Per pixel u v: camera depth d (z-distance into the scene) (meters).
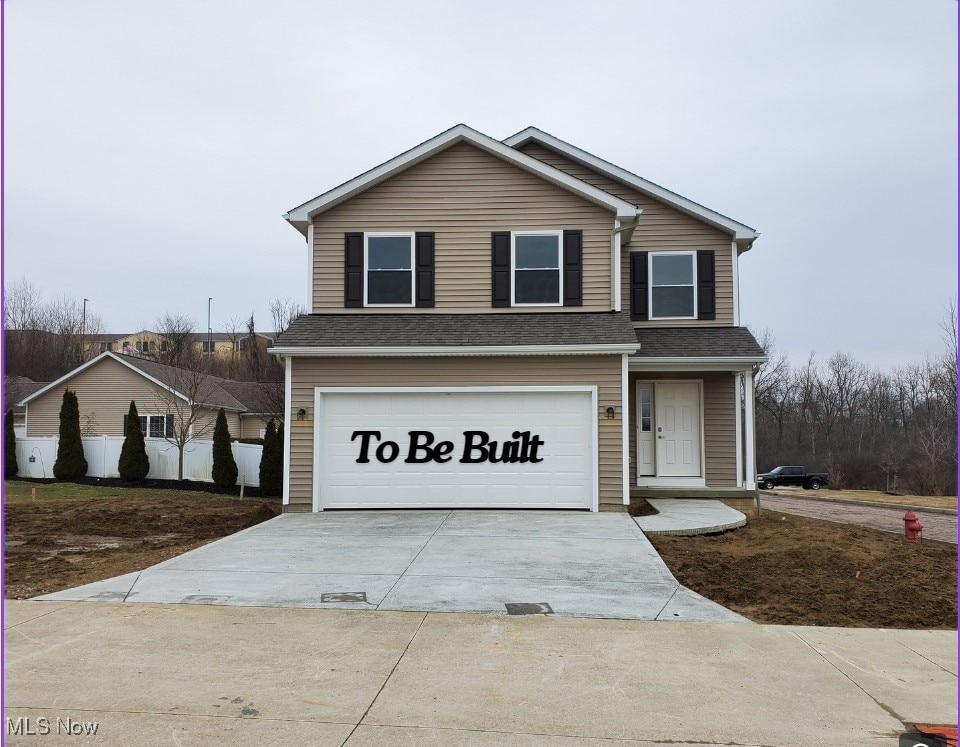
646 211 15.64
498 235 14.15
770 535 11.23
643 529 11.00
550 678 5.12
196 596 7.20
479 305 14.10
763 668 5.41
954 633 6.40
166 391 25.58
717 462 15.00
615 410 12.74
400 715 4.49
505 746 4.11
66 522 12.56
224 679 5.04
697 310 15.39
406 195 14.30
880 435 45.47
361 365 13.08
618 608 6.89
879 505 24.97
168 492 19.17
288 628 6.20
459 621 6.43
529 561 8.82
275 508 15.08
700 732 4.32
